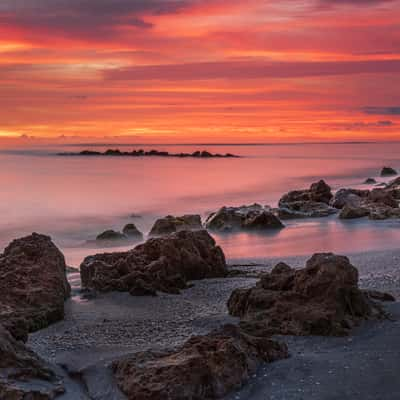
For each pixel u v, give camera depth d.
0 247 34.75
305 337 11.75
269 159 176.88
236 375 9.35
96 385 9.60
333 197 44.50
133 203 58.12
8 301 14.76
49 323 14.70
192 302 16.75
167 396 8.80
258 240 30.88
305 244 28.55
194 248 20.56
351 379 9.38
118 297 17.56
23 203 57.41
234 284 19.16
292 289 13.42
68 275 21.81
